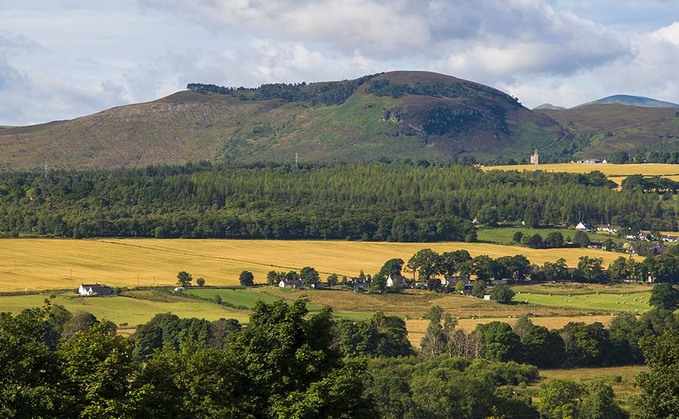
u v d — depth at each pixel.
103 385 81.19
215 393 88.31
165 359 90.19
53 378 82.69
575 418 190.12
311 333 93.25
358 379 89.00
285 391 89.88
